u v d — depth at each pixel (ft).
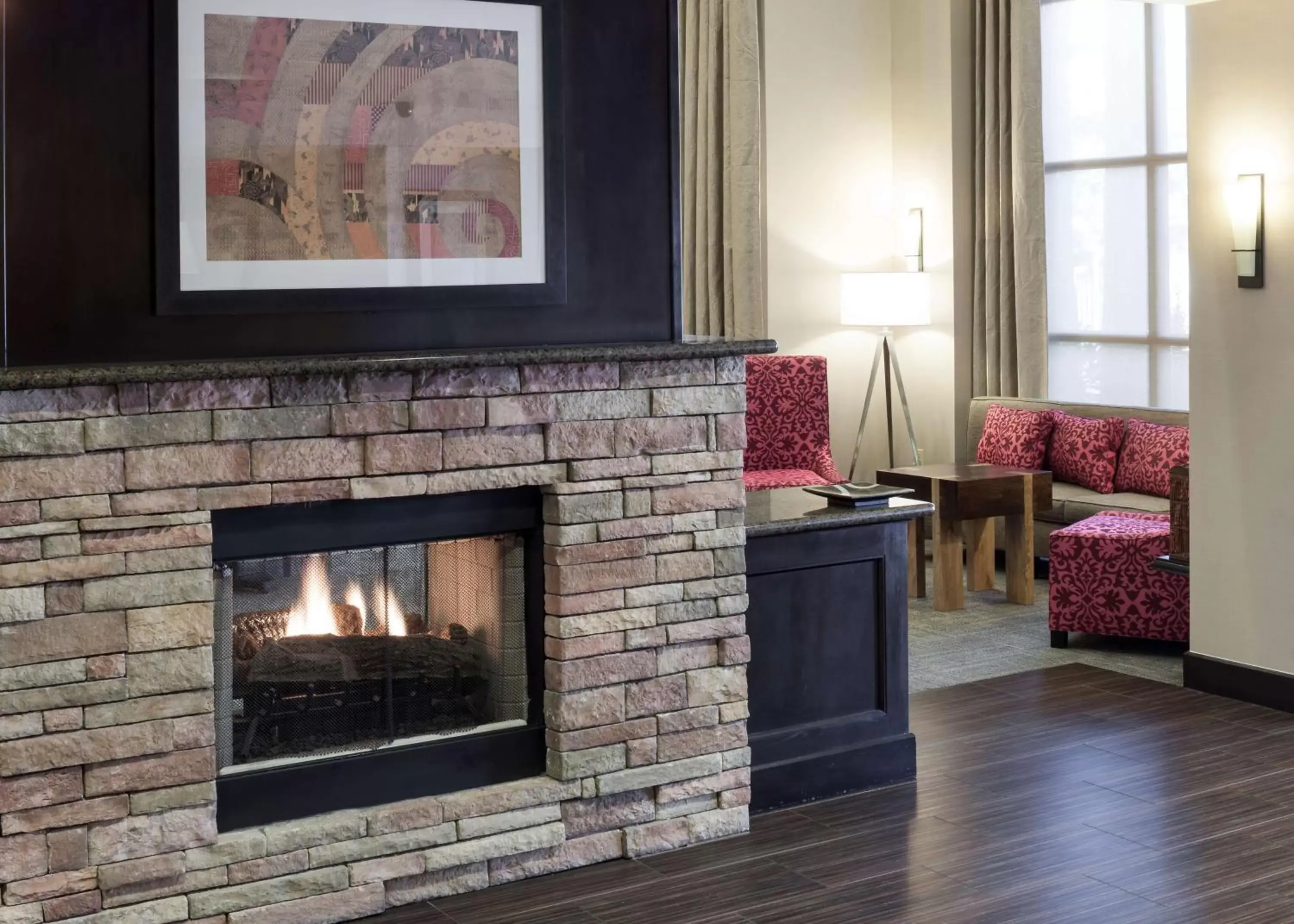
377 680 10.91
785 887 11.03
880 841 11.98
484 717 11.39
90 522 9.48
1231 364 15.71
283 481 10.12
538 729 11.48
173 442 9.71
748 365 25.35
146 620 9.72
